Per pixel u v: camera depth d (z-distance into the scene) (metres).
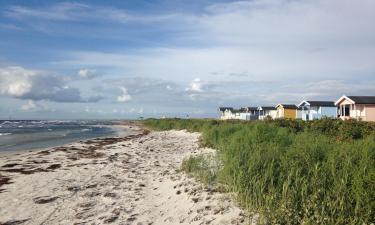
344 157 8.04
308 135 14.29
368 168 6.79
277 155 8.64
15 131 58.84
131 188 10.27
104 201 8.85
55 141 35.09
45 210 8.20
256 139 12.55
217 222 6.44
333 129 19.52
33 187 10.81
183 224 6.66
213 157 11.73
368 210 5.44
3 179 12.48
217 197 7.79
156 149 23.25
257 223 6.00
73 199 9.15
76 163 16.61
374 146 8.84
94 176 12.56
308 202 6.04
